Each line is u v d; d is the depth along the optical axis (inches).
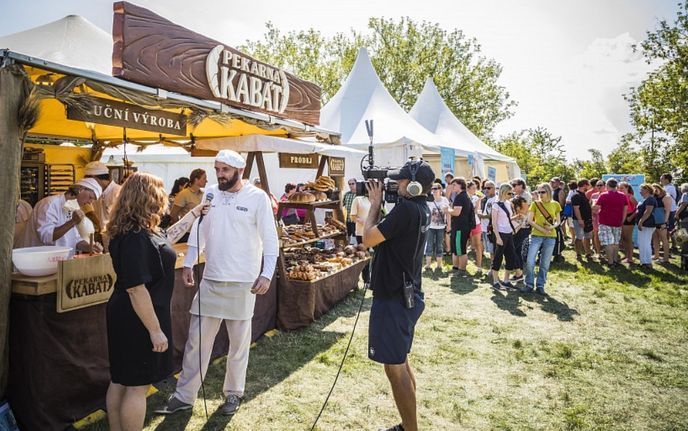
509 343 179.2
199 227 123.5
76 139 258.8
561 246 376.2
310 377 143.9
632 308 230.4
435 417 121.6
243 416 118.9
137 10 115.8
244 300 121.0
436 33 1107.3
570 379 147.3
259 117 169.5
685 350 173.8
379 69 1112.2
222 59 146.7
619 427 117.8
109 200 188.4
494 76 1137.4
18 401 100.6
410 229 100.5
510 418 121.6
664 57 749.3
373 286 105.0
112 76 110.6
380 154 420.2
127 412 87.2
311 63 1171.3
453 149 472.7
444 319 210.1
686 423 120.1
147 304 83.6
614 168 1347.2
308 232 235.9
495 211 267.3
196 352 119.6
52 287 100.0
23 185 245.0
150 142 258.4
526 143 1467.8
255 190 123.4
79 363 109.2
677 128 738.2
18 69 91.2
